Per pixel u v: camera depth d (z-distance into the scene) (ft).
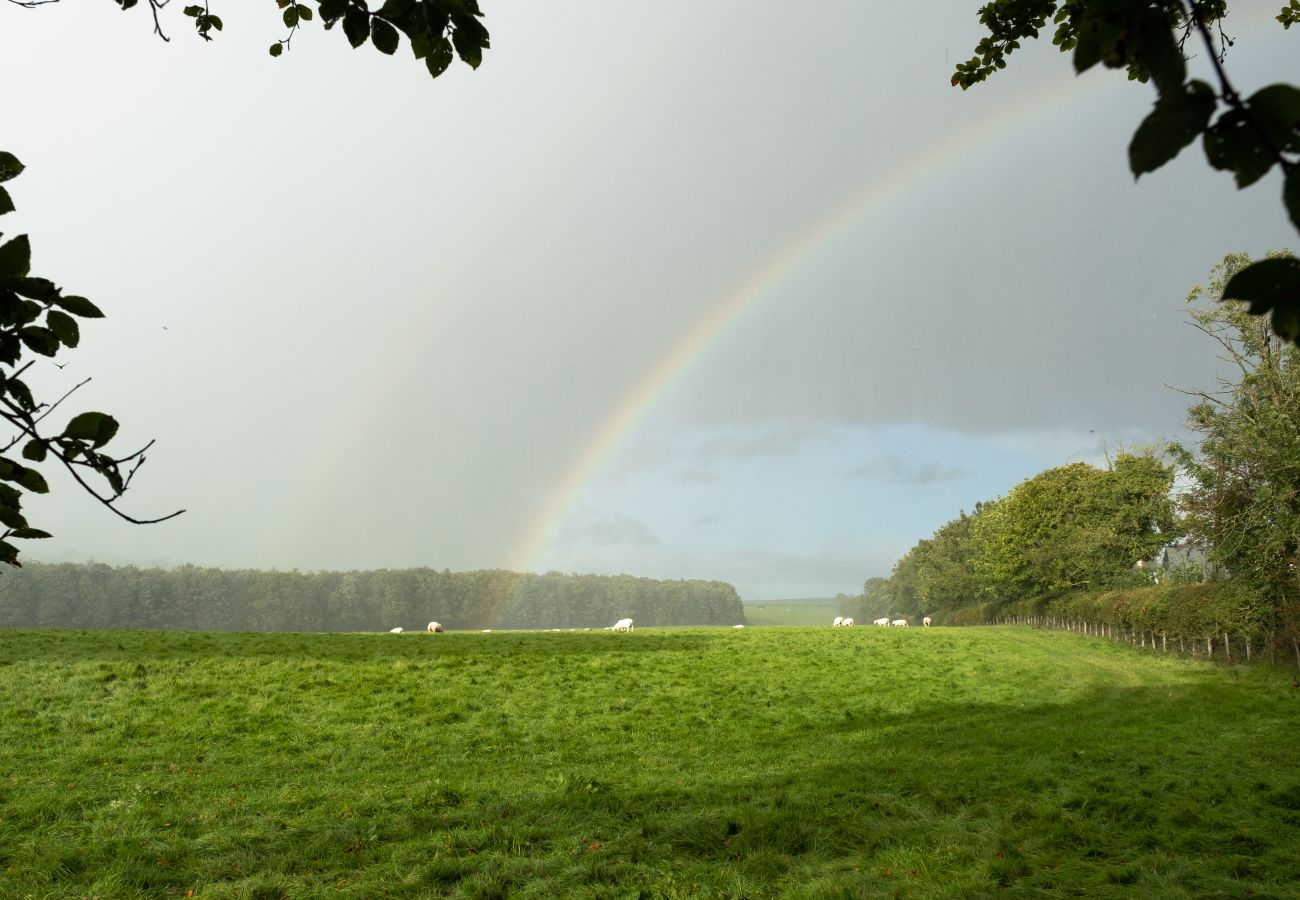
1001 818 34.99
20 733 52.95
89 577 370.53
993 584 230.48
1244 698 76.84
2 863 30.48
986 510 267.18
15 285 7.63
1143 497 176.86
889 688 83.92
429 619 483.51
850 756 52.49
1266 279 4.44
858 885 26.84
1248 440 90.38
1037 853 30.25
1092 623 161.07
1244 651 107.76
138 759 47.73
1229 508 95.14
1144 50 4.70
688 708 70.59
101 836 33.81
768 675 88.94
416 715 63.52
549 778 45.65
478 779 45.55
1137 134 4.70
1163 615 122.21
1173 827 32.65
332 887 28.53
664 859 30.83
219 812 37.81
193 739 53.01
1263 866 27.55
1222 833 31.60
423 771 47.62
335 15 10.31
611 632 143.95
